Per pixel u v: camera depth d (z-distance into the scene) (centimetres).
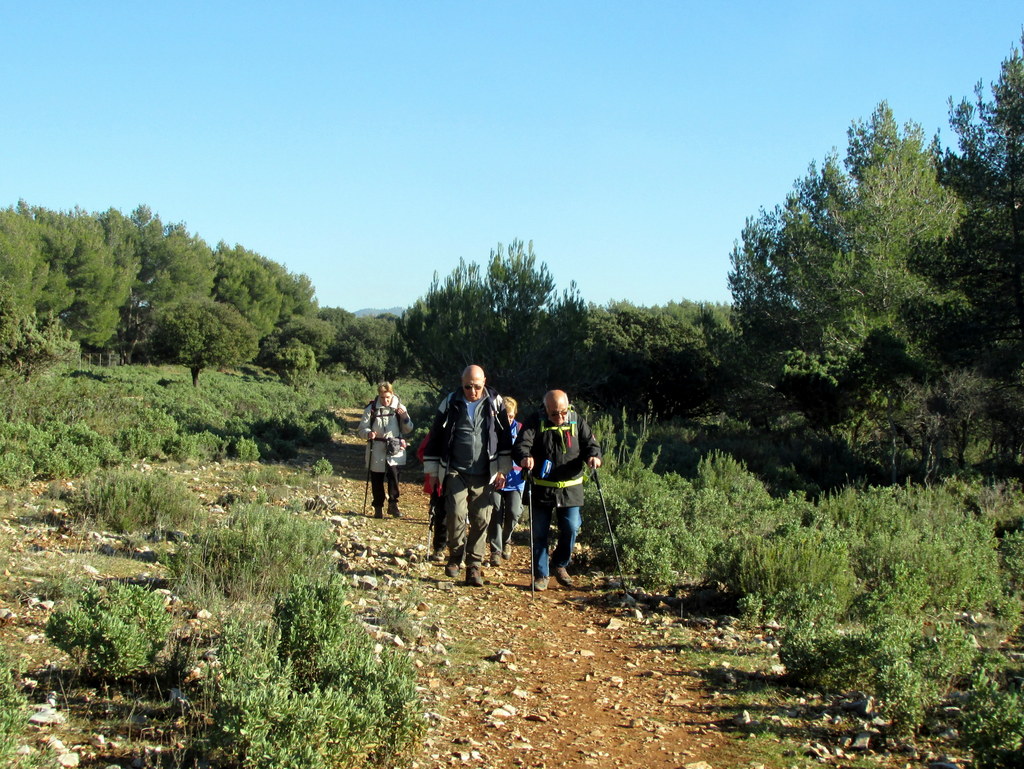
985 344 2011
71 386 2170
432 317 2389
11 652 455
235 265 7744
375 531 1002
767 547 729
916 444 2098
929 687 473
